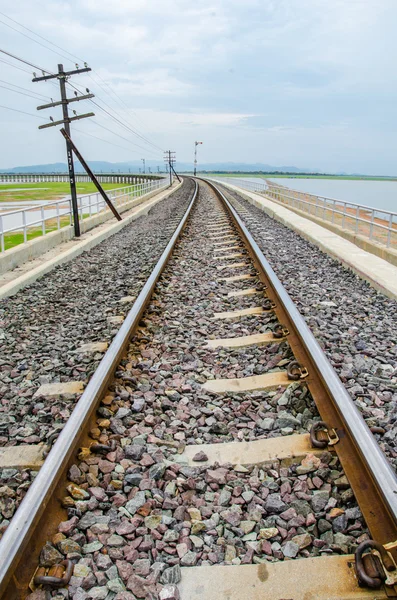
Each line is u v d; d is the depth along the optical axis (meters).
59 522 2.60
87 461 3.13
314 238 12.62
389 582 2.08
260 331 5.51
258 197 32.28
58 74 15.46
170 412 3.82
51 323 6.48
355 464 2.83
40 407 4.03
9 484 3.06
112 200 23.30
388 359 4.78
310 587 2.18
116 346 4.55
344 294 7.46
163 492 2.89
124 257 11.75
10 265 10.39
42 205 13.26
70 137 15.52
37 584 2.21
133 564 2.36
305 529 2.57
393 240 16.50
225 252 11.19
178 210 24.66
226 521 2.65
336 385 3.43
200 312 6.43
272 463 3.13
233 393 4.10
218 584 2.24
